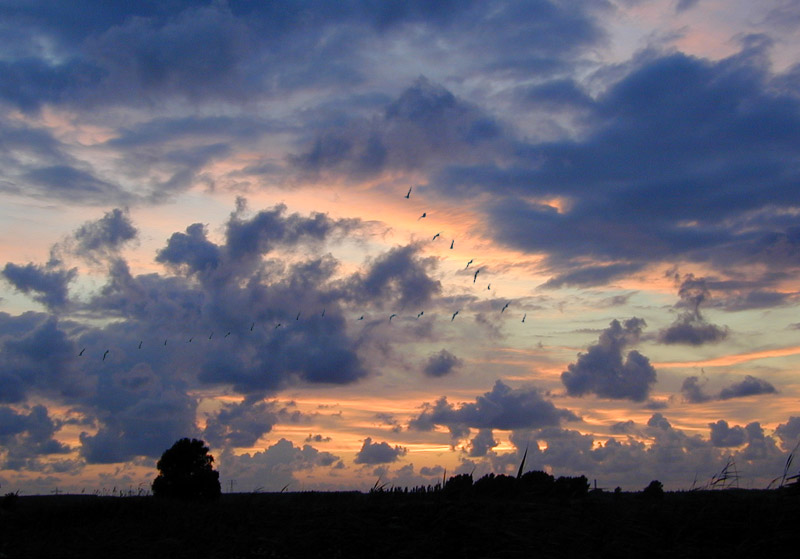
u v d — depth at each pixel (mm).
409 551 12445
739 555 11836
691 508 14344
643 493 16875
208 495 39875
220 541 14070
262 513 16312
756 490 15508
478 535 12773
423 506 15242
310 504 17078
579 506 15578
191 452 40562
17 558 12891
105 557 13102
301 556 12836
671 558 11969
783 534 12102
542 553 11938
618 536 12922
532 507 15289
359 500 17078
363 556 12641
